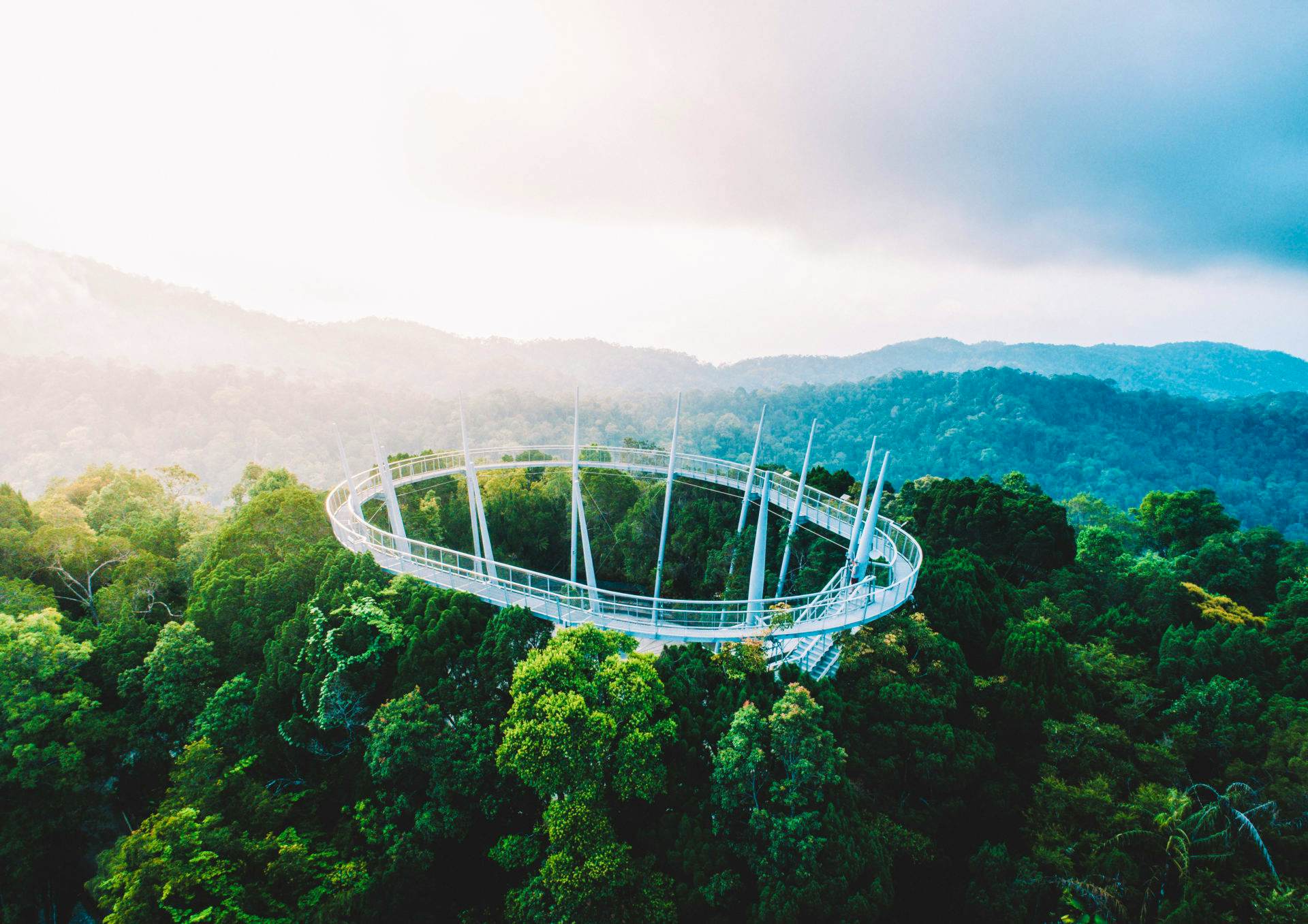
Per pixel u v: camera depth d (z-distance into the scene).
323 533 32.09
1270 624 30.66
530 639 23.83
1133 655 29.38
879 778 21.83
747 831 18.25
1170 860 19.42
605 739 18.06
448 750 20.05
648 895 17.22
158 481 48.22
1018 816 22.66
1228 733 23.16
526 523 47.00
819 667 25.41
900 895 20.78
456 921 20.09
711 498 46.69
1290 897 17.50
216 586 28.39
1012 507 37.97
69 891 25.83
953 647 25.53
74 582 32.62
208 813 19.81
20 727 23.25
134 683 26.02
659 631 26.02
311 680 23.36
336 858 20.19
